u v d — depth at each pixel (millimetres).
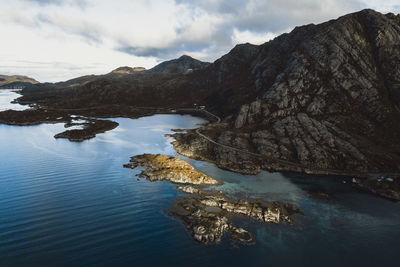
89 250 45469
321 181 81750
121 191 71188
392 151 94438
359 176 84875
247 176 85938
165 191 71125
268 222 55531
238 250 45906
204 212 58062
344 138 104188
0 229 51719
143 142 135500
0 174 84500
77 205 62750
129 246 46719
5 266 40844
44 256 43656
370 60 133875
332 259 44344
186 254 44688
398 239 50781
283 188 75562
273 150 105375
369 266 43000
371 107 116000
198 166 96438
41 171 87750
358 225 55719
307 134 110312
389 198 69625
